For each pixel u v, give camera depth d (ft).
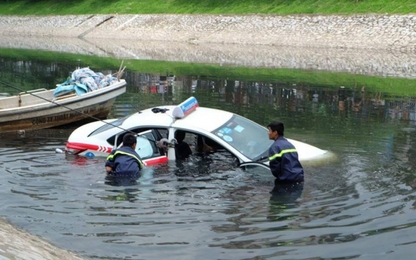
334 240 22.53
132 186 29.12
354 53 124.57
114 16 205.98
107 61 116.06
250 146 32.30
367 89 71.61
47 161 34.14
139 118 34.37
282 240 22.52
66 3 236.22
